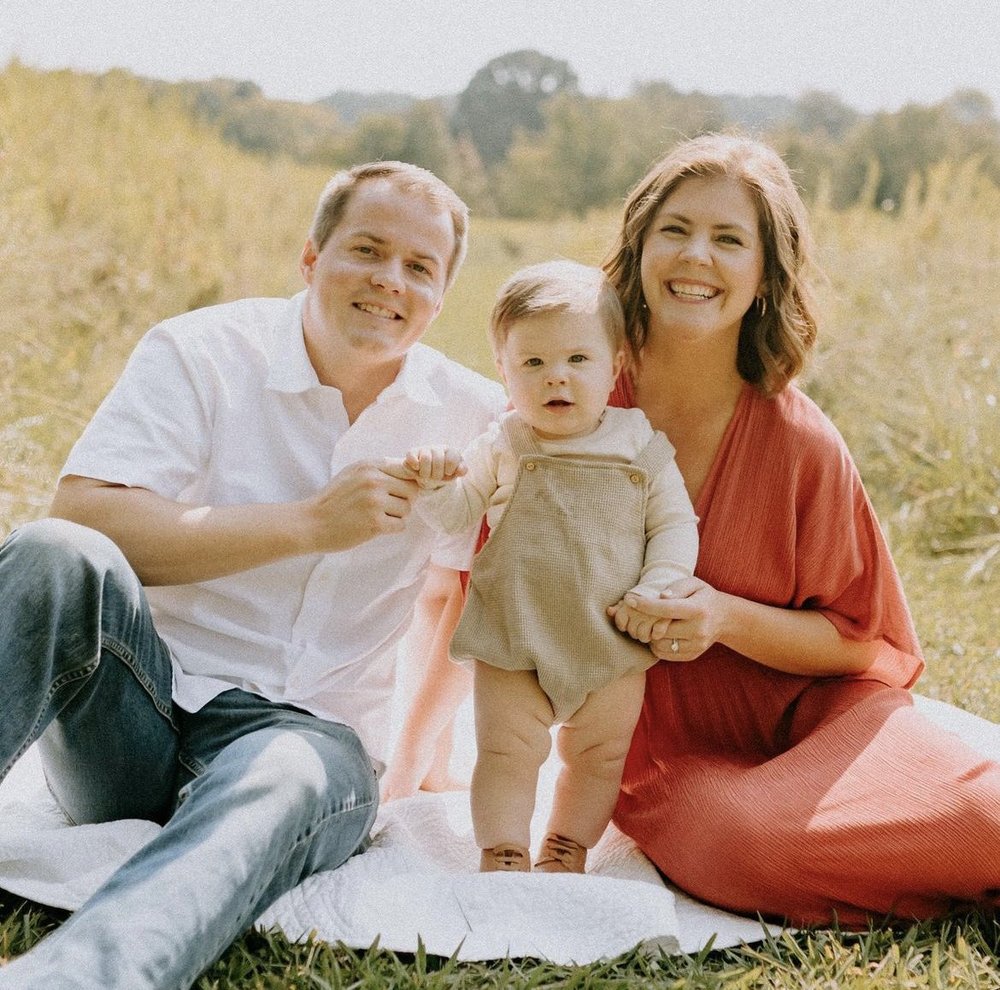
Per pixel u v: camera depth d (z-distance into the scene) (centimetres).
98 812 222
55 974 156
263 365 237
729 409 251
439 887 209
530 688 237
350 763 211
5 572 192
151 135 909
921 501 581
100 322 641
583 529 233
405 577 242
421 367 246
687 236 242
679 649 234
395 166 237
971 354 665
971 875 213
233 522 217
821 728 238
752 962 207
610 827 261
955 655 401
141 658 210
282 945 196
